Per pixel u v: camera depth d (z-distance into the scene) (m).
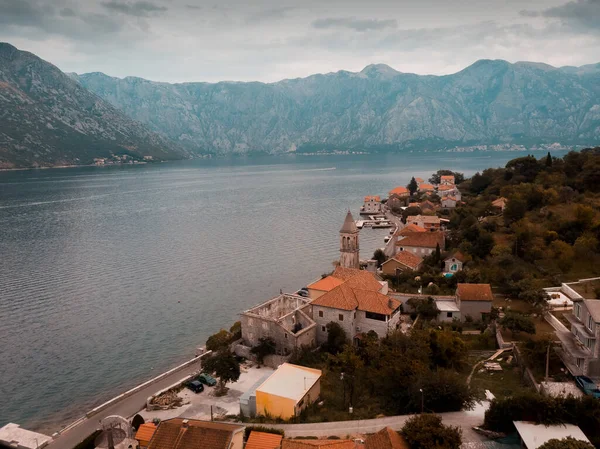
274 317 91.88
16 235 197.88
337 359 72.81
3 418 72.69
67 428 65.75
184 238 193.38
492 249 115.75
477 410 58.03
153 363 89.00
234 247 177.12
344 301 83.94
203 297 124.25
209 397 71.38
